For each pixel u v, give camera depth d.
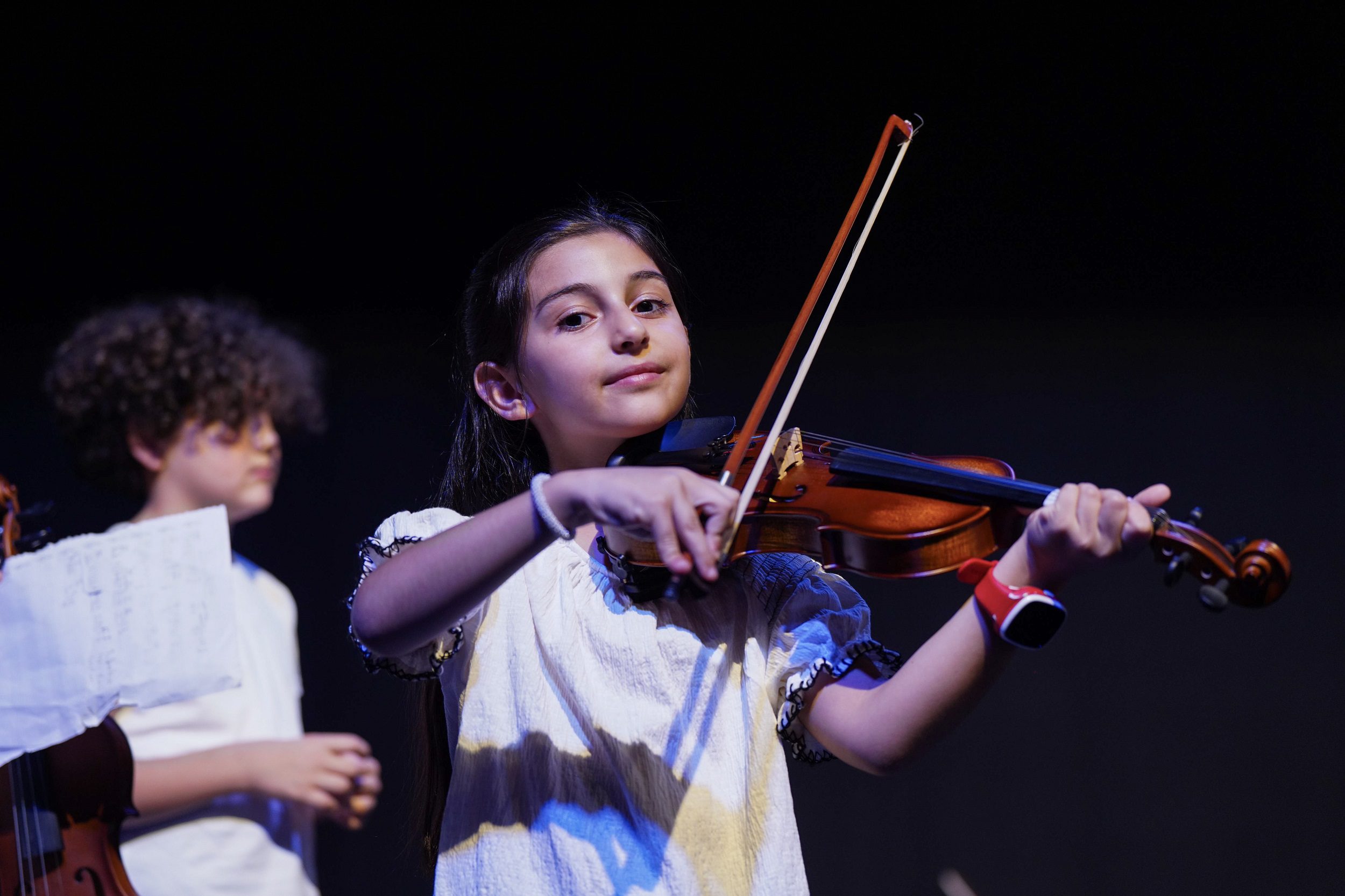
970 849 10.16
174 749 4.72
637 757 3.17
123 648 4.36
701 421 3.88
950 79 11.00
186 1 10.04
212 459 5.24
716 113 10.89
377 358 10.75
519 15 10.55
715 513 2.60
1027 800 10.27
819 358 11.09
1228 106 10.99
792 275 11.05
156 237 10.46
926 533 3.08
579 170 10.88
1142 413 11.05
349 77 10.53
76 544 4.50
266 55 10.34
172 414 5.17
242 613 5.12
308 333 10.69
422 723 4.05
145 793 4.48
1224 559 2.59
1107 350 11.16
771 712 3.28
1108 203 11.19
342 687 9.89
